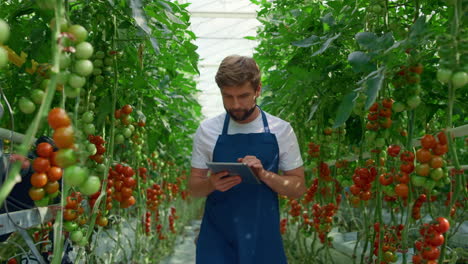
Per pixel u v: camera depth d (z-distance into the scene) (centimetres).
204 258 143
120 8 140
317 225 225
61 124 75
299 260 325
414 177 108
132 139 200
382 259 142
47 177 88
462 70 85
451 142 98
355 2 159
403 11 164
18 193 128
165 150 381
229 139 151
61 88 88
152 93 229
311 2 211
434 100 158
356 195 153
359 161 163
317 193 228
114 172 151
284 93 216
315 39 151
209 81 834
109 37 154
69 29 74
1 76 176
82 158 78
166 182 432
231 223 143
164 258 479
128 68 177
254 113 152
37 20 137
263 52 291
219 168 136
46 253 151
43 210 117
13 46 129
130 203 155
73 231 117
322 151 220
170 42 222
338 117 101
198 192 153
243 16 548
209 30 604
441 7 144
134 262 257
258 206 144
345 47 182
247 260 137
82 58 76
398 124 133
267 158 148
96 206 125
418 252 114
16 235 147
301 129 257
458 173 100
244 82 130
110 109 150
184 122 331
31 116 155
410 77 110
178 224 606
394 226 147
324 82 175
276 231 147
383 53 102
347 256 299
